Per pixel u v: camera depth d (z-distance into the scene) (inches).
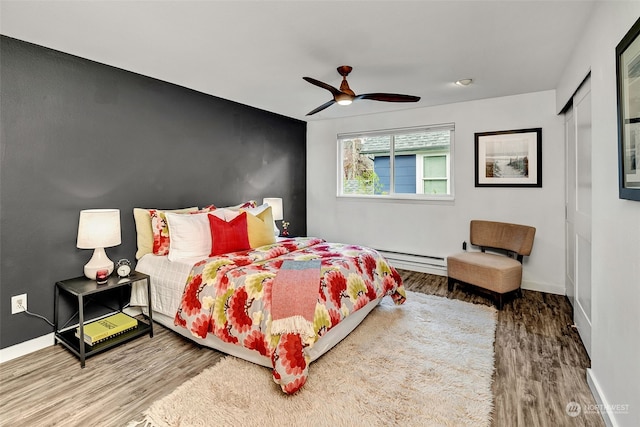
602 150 70.8
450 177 170.2
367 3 74.5
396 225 184.9
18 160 91.6
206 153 146.3
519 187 149.0
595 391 71.9
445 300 133.4
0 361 88.7
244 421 65.6
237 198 162.6
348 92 108.3
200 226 113.8
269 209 141.1
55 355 92.2
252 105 166.6
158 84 126.3
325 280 88.6
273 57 104.3
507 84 132.8
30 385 78.2
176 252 108.7
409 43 94.8
